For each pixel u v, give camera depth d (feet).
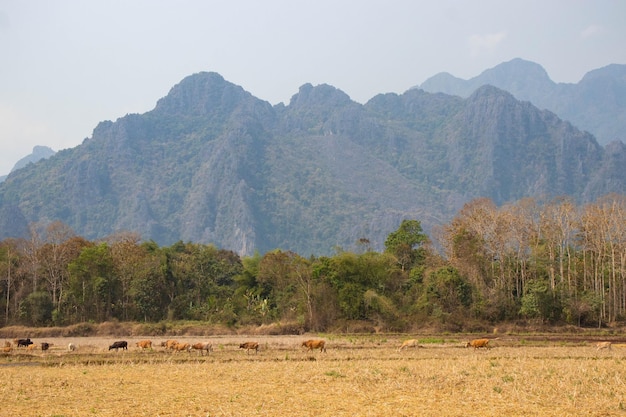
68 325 270.05
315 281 269.44
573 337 219.82
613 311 275.18
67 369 129.18
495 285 284.41
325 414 80.07
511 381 105.29
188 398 91.97
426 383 103.96
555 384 101.60
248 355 158.71
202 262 341.82
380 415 79.41
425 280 281.33
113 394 96.02
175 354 161.89
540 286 263.70
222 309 296.30
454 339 211.20
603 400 88.94
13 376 116.67
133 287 295.89
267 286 315.37
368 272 271.90
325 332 249.55
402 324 249.34
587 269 306.14
